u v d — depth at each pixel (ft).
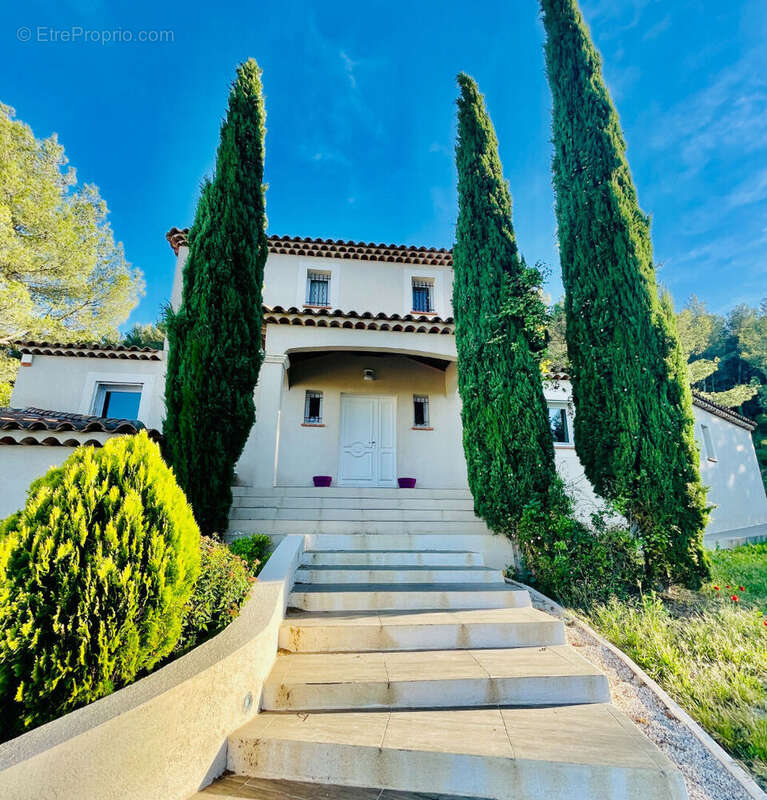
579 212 21.68
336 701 9.96
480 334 21.97
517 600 14.98
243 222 21.91
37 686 6.95
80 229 59.16
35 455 19.22
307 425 34.19
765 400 80.89
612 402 19.22
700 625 14.30
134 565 8.20
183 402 18.90
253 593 12.57
